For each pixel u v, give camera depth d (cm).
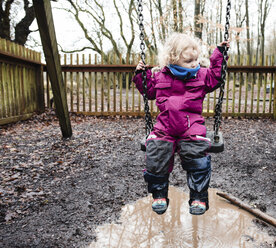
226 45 246
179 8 1427
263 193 365
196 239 270
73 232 281
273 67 838
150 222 301
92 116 885
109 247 258
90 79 891
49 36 514
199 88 247
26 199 343
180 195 367
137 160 488
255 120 828
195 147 231
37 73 875
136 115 886
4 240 267
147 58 870
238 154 514
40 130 675
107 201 346
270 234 277
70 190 374
